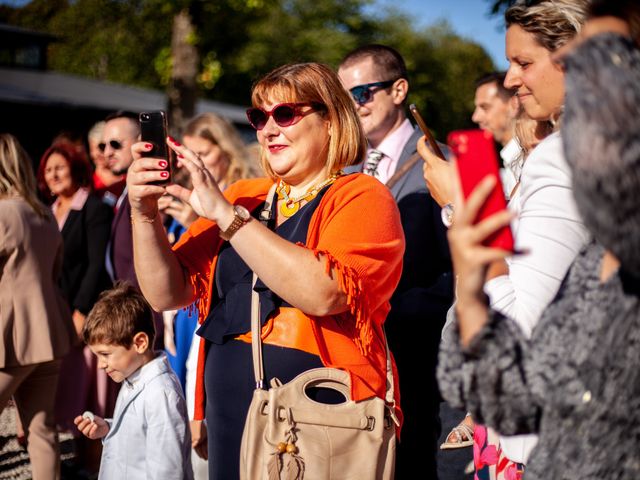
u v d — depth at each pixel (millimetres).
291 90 2414
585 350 1362
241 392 2373
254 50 26766
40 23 34750
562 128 1310
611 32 1299
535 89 1975
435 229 3223
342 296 2203
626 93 1215
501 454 2156
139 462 3090
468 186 1327
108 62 31500
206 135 4355
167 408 3055
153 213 2467
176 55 15305
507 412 1433
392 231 2334
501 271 1703
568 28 1907
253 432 2213
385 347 2438
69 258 4652
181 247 2615
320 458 2191
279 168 2461
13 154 4141
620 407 1317
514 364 1409
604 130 1208
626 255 1235
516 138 2701
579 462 1346
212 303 2574
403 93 3688
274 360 2301
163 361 3182
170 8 14523
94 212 4641
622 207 1209
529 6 1973
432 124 32656
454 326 1441
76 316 4551
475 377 1417
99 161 5613
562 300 1451
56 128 15258
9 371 4008
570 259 1682
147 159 2375
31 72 18359
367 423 2250
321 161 2475
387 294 2350
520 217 1801
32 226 4109
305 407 2223
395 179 3375
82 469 4703
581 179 1238
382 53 3658
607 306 1354
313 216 2367
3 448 5242
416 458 3020
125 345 3125
